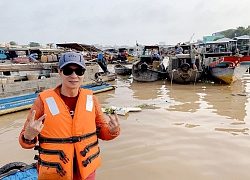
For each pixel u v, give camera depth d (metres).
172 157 5.93
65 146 2.57
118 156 6.02
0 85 10.99
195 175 5.13
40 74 14.33
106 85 16.03
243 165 5.50
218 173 5.20
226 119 8.84
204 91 14.94
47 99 2.61
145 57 22.56
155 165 5.56
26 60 16.19
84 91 2.87
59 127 2.56
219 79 17.94
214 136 7.20
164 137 7.17
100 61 21.47
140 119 8.93
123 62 40.69
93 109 2.84
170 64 19.58
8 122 9.09
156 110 10.22
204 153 6.11
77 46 21.44
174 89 15.92
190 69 17.50
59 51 21.97
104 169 5.40
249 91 14.66
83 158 2.64
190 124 8.31
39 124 2.34
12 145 6.87
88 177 2.71
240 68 17.30
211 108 10.47
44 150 2.57
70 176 2.56
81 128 2.65
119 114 9.50
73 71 2.59
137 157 5.94
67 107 2.68
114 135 2.88
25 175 3.86
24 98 11.30
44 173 2.54
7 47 21.27
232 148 6.37
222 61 16.78
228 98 12.59
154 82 19.44
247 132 7.50
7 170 4.12
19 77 13.31
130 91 15.48
